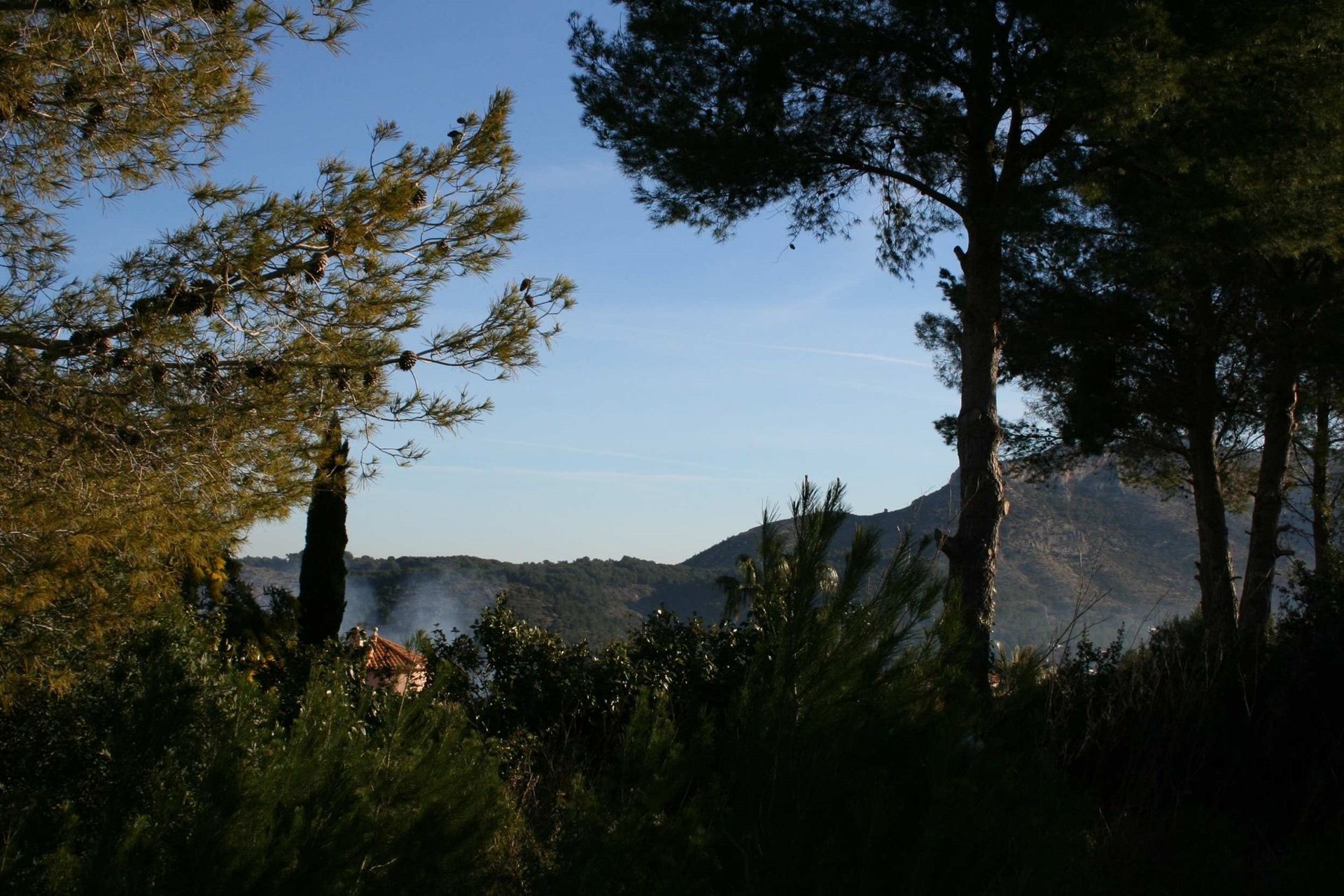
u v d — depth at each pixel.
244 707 3.26
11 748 3.93
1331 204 9.05
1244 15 8.54
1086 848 3.39
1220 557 14.13
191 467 5.43
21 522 4.95
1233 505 18.11
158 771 3.04
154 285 5.29
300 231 5.53
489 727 7.40
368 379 5.64
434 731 3.36
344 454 6.00
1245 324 13.59
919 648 3.51
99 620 4.71
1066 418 15.27
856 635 3.33
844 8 9.20
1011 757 3.32
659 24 9.52
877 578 3.44
